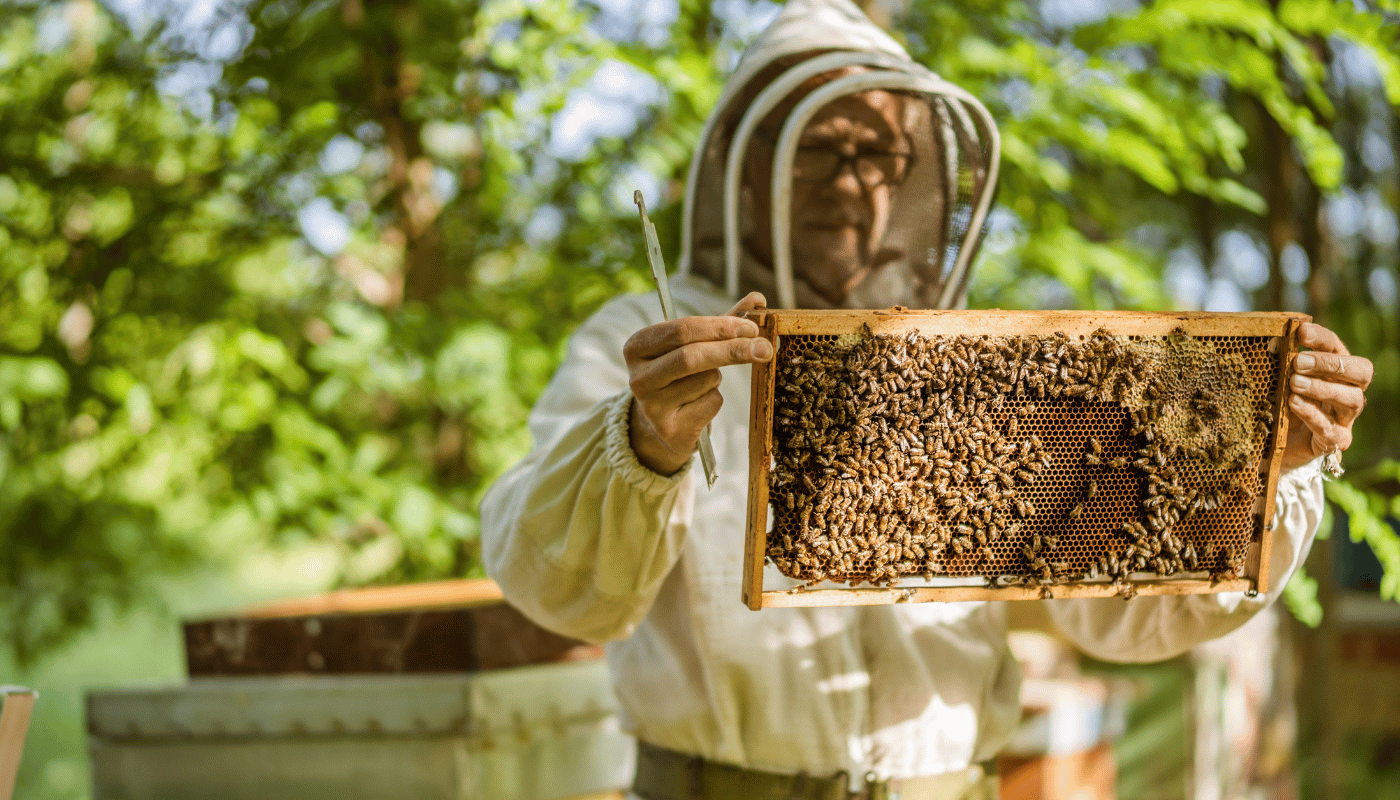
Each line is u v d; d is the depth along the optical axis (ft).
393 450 13.29
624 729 7.50
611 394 7.10
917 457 5.09
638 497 5.62
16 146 13.35
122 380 11.80
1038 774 12.38
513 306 12.95
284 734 8.02
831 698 6.75
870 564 5.16
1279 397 5.49
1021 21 12.96
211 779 8.20
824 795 6.70
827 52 7.38
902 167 7.20
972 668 7.12
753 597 5.00
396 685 7.82
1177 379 5.41
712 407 5.08
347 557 13.33
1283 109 10.23
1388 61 9.65
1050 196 13.09
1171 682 14.94
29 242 13.42
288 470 11.80
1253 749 16.10
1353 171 16.97
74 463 13.34
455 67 12.44
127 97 13.65
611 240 13.66
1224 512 5.63
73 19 14.64
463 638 7.93
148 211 13.37
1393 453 17.65
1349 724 19.89
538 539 6.13
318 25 11.94
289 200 13.69
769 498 5.07
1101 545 5.50
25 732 4.73
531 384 12.27
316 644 8.21
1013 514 5.31
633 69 11.89
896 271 7.38
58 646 15.20
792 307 7.24
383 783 7.88
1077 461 5.42
